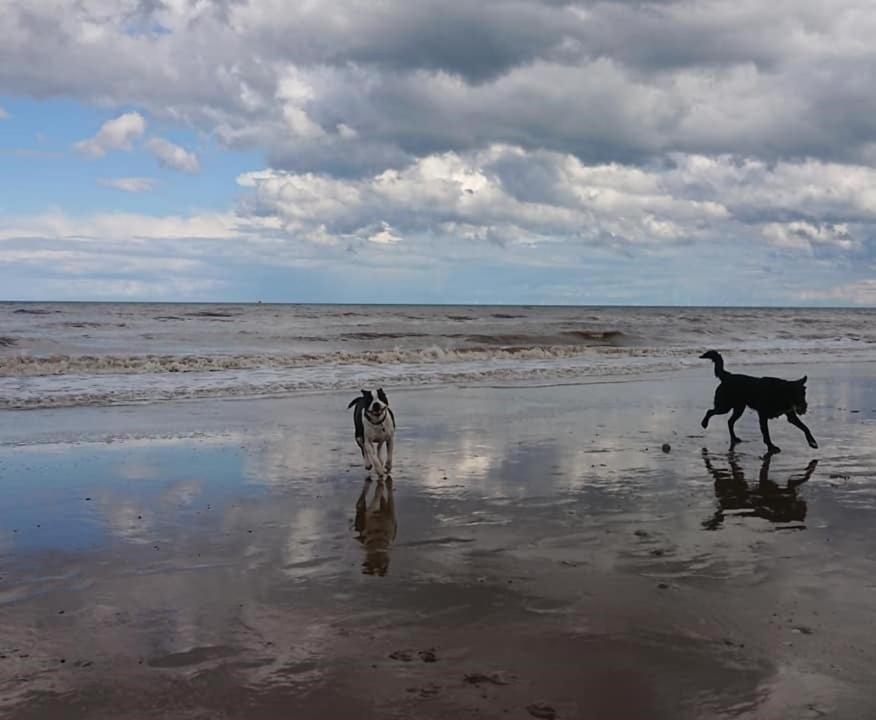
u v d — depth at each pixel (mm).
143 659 3002
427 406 10297
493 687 2779
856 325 39250
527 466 6594
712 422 9000
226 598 3664
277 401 10680
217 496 5574
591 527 4812
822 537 4609
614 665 2945
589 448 7395
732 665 2939
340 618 3414
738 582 3863
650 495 5609
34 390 11195
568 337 27672
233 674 2877
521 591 3750
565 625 3326
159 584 3852
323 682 2818
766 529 4773
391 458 6445
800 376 14352
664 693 2727
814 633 3234
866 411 9828
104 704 2652
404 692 2740
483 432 8289
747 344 25859
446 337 26422
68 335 24016
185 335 25047
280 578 3939
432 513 5141
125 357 15078
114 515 5070
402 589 3783
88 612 3488
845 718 2555
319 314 47281
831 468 6508
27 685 2785
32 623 3359
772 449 7180
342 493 5676
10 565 4125
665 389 12438
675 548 4402
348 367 15195
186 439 7773
